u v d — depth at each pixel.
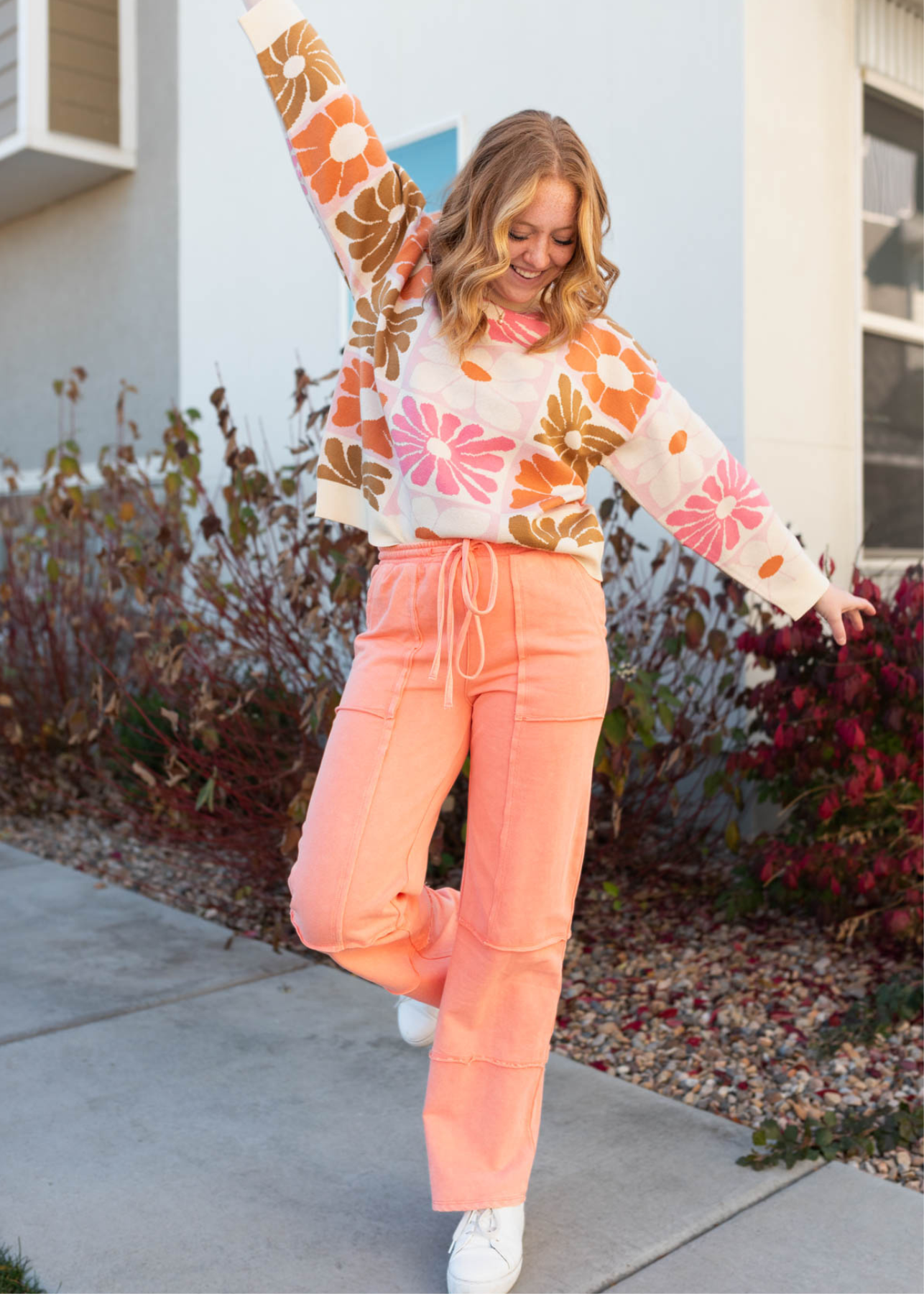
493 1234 1.81
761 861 3.33
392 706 1.78
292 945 3.48
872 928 3.38
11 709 5.36
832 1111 2.35
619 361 1.79
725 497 1.86
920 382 4.82
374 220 1.87
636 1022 2.89
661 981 3.16
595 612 1.83
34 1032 2.79
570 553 1.78
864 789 3.10
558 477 1.78
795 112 4.08
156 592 3.81
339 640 4.01
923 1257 1.91
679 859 3.96
